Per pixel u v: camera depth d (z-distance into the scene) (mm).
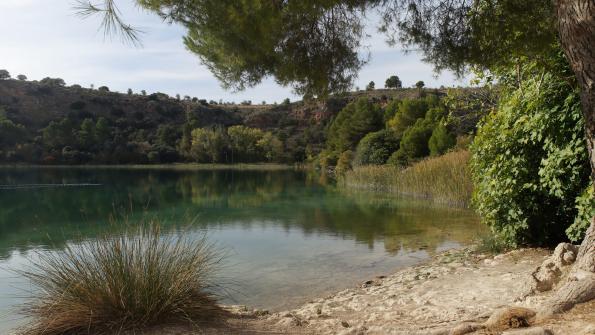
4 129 56188
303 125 76625
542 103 6027
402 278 6750
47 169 51219
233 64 4871
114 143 62875
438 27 4926
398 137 31266
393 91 74750
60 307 3838
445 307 4637
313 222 13016
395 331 3594
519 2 4379
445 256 8031
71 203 18938
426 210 15047
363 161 31188
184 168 58031
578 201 5664
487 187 7219
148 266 4078
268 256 8773
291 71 4895
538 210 6723
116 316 3846
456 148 22703
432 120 28797
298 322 4383
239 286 6809
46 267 4176
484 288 5145
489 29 4570
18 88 71750
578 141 5566
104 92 81562
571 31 3127
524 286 4414
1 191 24828
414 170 20578
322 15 4602
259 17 3795
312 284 6934
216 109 84500
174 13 4082
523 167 6543
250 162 67000
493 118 7176
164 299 4023
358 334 3752
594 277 3428
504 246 7441
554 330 2930
